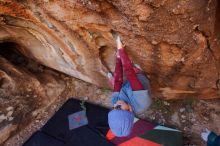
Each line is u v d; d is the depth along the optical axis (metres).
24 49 4.39
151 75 3.54
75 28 3.19
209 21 2.74
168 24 2.70
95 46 3.43
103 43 3.37
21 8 3.16
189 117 4.03
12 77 4.33
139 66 3.39
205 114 4.01
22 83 4.36
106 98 4.36
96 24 3.01
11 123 4.15
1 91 4.29
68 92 4.52
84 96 4.44
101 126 4.11
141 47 3.06
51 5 2.97
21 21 3.48
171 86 3.71
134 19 2.70
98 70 3.91
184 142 3.88
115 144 3.94
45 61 4.40
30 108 4.30
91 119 4.20
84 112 4.27
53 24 3.24
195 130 3.94
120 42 2.81
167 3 2.52
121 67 2.88
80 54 3.67
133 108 2.79
